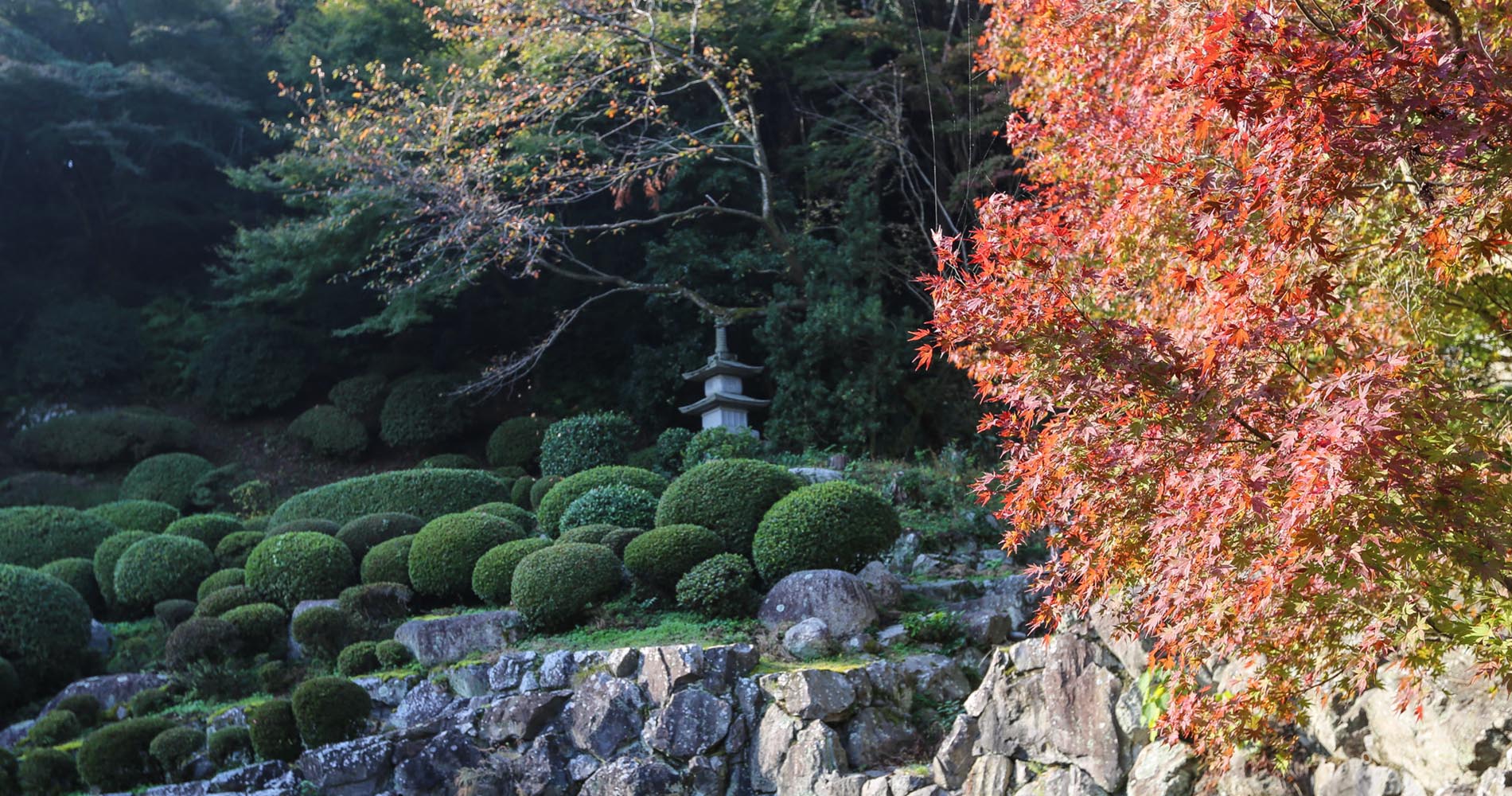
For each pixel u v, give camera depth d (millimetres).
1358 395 2840
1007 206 4145
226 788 7555
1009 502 3686
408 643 8820
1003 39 7180
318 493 12305
